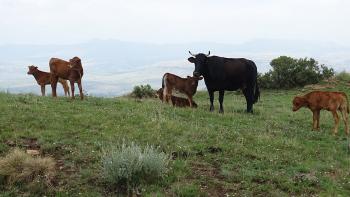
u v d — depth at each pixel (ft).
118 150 33.53
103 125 43.47
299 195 31.58
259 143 42.19
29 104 51.62
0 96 55.83
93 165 33.53
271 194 31.12
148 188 30.50
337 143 45.80
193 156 37.09
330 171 36.42
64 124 42.93
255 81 64.08
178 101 65.26
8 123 41.75
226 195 30.71
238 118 54.60
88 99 59.88
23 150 35.81
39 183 30.30
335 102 50.34
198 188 30.99
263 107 73.05
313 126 52.44
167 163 33.60
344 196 31.42
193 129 44.32
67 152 36.04
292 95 90.07
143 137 40.40
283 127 51.80
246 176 33.73
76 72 58.08
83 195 29.43
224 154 38.17
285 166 36.55
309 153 40.86
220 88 62.75
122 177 30.89
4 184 30.55
